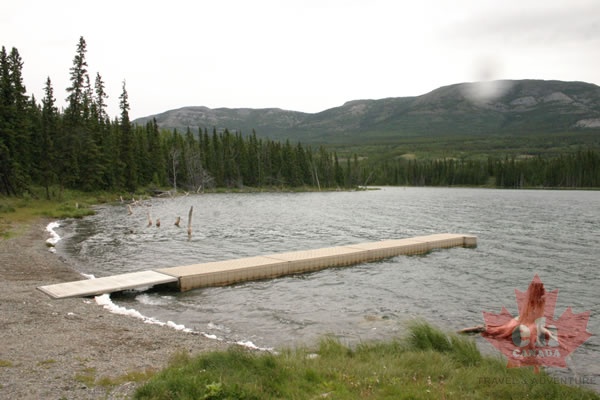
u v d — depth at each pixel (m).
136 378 8.21
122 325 12.80
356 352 10.19
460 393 7.40
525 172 151.75
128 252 26.97
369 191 129.38
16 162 51.53
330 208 63.50
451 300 16.83
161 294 17.72
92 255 25.61
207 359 8.61
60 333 11.29
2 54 55.78
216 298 17.14
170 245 29.97
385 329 13.36
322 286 19.14
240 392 6.98
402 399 7.10
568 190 131.50
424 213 55.59
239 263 21.05
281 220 46.69
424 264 23.97
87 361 9.26
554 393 7.70
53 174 59.91
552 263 24.20
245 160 119.00
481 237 34.38
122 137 81.56
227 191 108.81
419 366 8.88
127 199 73.81
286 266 21.38
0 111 51.50
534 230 38.62
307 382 7.67
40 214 43.97
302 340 12.35
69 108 72.75
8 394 7.29
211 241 32.03
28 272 19.75
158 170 96.56
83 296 16.20
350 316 14.81
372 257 25.08
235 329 13.41
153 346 10.82
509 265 23.70
